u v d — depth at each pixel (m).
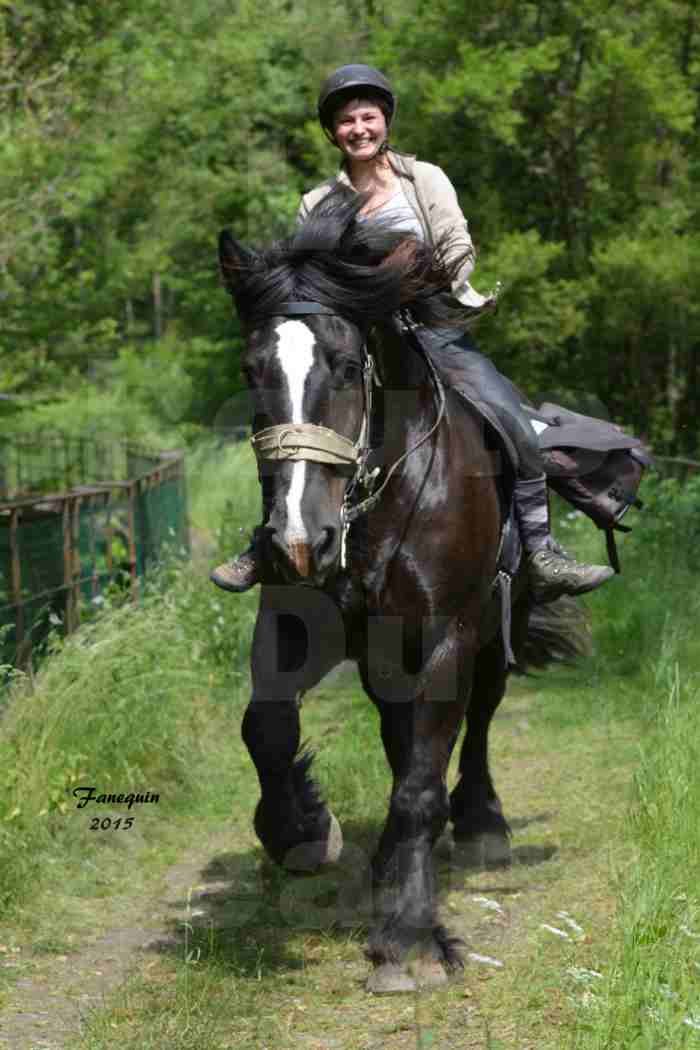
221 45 39.06
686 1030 4.86
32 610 10.42
